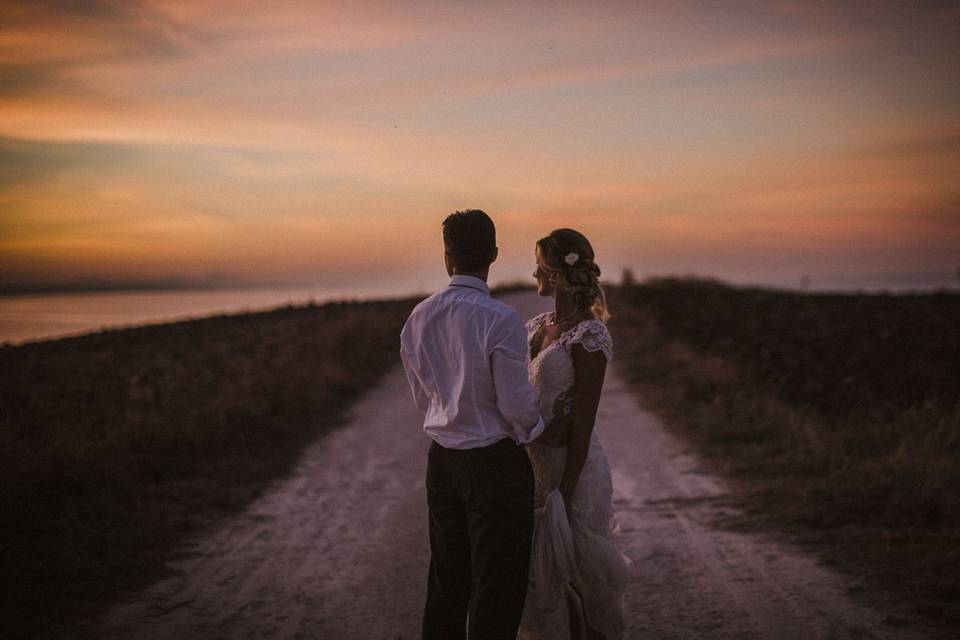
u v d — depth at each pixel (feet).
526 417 8.50
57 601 13.56
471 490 8.73
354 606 13.66
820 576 14.07
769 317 74.84
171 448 25.30
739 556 15.47
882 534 15.88
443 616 9.15
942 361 47.03
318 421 32.42
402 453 26.66
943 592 12.85
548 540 9.51
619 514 18.94
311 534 17.88
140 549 16.56
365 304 119.75
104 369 56.39
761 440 26.45
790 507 18.25
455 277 9.17
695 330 62.39
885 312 85.66
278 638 12.31
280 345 65.57
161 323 109.91
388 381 44.27
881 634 11.60
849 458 22.31
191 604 13.66
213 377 39.45
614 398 36.27
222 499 20.39
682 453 25.17
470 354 8.63
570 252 9.85
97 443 23.95
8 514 17.57
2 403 38.04
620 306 83.51
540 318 10.62
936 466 19.93
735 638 11.85
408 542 17.30
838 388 37.37
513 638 8.73
